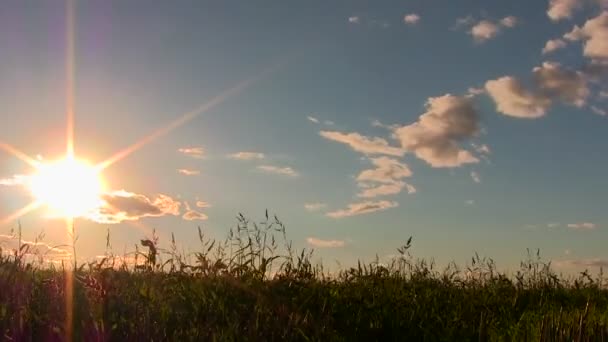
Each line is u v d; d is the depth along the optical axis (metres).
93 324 6.01
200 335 6.32
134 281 8.48
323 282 9.23
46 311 6.56
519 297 10.32
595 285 11.83
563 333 6.78
